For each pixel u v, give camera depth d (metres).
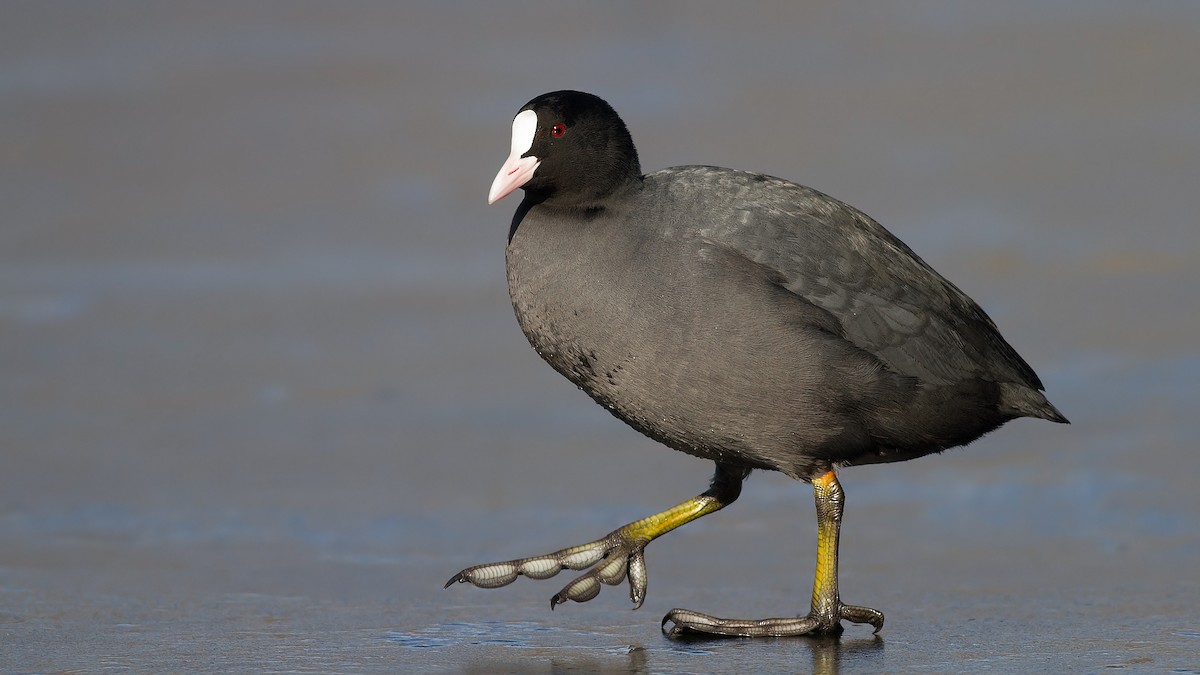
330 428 13.94
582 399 14.84
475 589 9.79
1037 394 8.88
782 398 8.24
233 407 14.47
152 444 13.46
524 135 8.35
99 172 22.23
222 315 17.08
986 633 8.34
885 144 21.91
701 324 8.09
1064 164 20.92
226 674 7.40
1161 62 24.84
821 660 7.77
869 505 11.98
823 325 8.30
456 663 7.66
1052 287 16.89
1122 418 13.55
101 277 18.39
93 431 13.77
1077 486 12.12
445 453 13.30
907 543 10.95
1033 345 15.30
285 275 18.42
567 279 8.25
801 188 8.73
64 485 12.35
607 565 9.05
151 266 18.78
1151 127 22.19
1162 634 8.21
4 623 8.58
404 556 10.72
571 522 11.60
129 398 14.66
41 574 10.00
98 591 9.53
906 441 8.69
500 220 20.19
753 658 7.83
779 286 8.27
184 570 10.18
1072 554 10.52
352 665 7.61
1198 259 17.61
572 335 8.29
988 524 11.38
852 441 8.51
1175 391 14.10
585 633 8.46
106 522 11.45
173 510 11.77
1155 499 11.70
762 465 8.72
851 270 8.45
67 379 15.16
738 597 9.56
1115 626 8.45
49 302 17.52
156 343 16.23
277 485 12.45
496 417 14.26
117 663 7.62
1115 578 9.82
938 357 8.54
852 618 8.45
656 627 8.65
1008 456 12.95
